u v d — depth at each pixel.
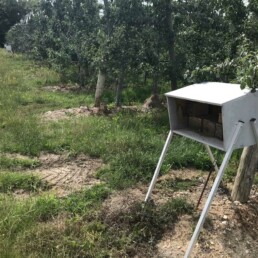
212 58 9.25
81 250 3.96
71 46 15.56
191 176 6.20
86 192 5.35
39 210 4.69
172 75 10.66
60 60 15.69
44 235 4.11
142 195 5.32
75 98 12.71
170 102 4.48
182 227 4.51
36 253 3.83
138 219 4.51
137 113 10.49
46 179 6.02
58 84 15.83
